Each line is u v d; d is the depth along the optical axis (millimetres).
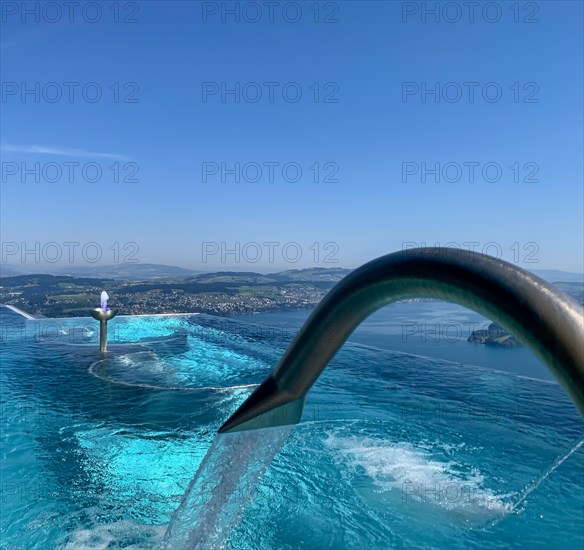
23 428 5422
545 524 3334
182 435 5258
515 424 5152
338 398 6227
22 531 3453
